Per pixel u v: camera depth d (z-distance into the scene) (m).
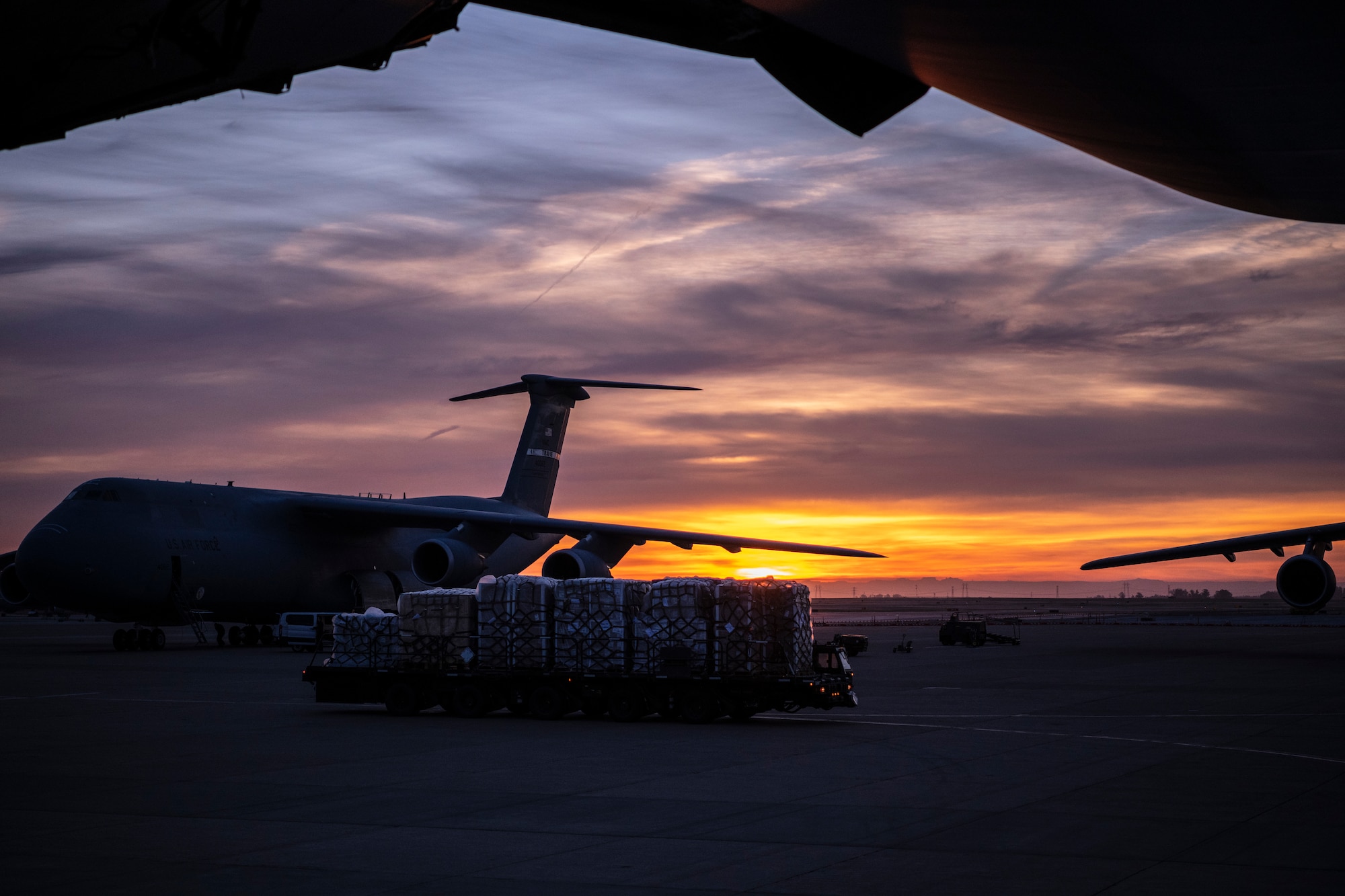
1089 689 23.64
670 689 18.09
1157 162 8.00
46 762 13.95
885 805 10.92
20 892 7.86
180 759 14.19
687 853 8.94
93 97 7.09
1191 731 16.42
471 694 19.17
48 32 6.23
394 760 14.01
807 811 10.65
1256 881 7.98
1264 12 5.59
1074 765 13.35
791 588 18.08
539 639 18.91
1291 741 15.34
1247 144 7.27
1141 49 6.18
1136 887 7.81
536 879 8.16
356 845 9.30
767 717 18.86
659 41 7.87
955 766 13.31
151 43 6.32
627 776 12.70
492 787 12.03
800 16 6.83
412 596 19.70
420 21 7.38
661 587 18.17
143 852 9.06
